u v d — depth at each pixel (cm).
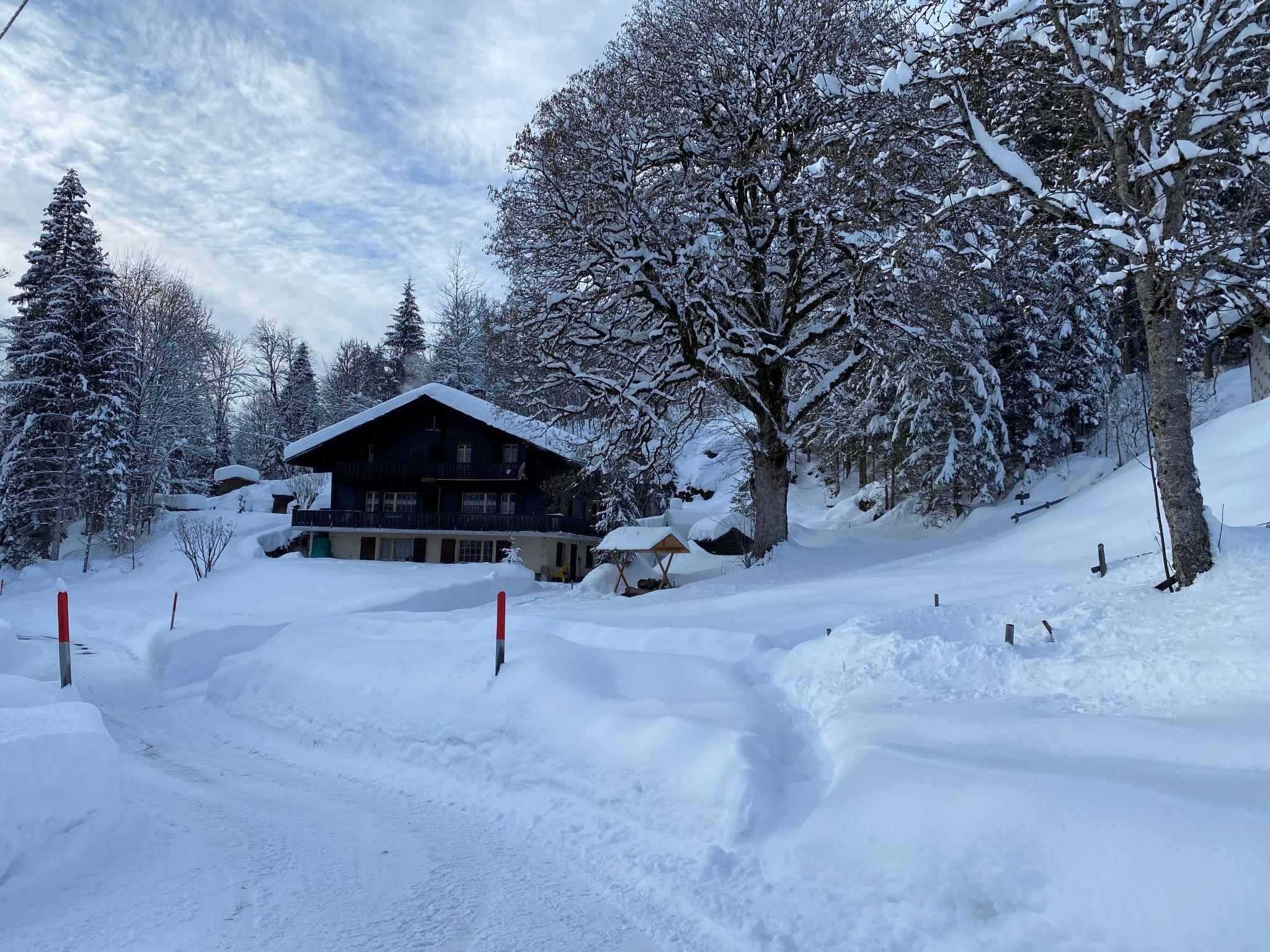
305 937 479
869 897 472
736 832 576
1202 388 3759
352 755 927
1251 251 936
